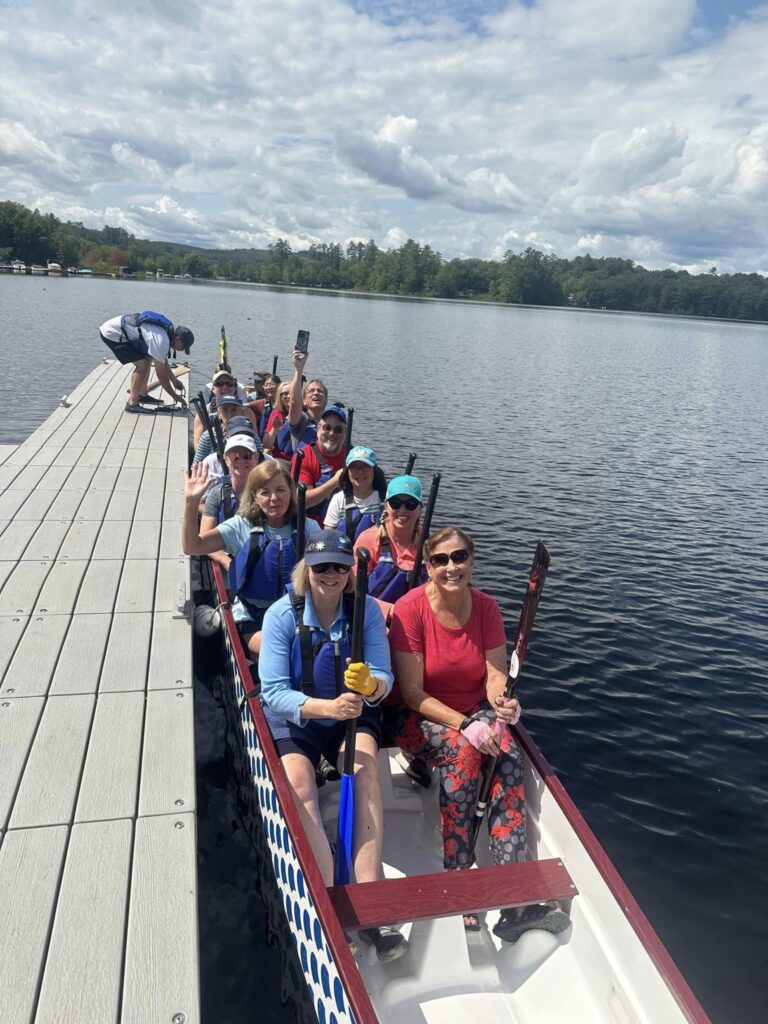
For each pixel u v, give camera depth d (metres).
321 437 6.33
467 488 11.95
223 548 4.51
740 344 66.75
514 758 3.34
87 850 2.88
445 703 3.58
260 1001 3.13
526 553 9.20
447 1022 2.75
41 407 15.38
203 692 5.25
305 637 3.25
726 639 7.16
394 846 3.62
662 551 9.56
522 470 13.37
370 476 5.12
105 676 4.05
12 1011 2.27
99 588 5.12
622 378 30.80
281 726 3.33
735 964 3.68
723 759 5.32
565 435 17.00
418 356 31.97
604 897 2.79
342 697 2.97
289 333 36.72
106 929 2.56
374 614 3.37
